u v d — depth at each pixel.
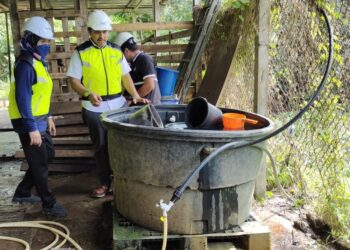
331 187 3.00
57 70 4.82
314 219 2.96
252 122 2.70
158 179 2.39
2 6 9.01
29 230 2.97
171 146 2.32
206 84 4.93
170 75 4.48
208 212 2.44
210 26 4.98
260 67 3.34
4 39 15.51
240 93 4.30
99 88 3.38
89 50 3.33
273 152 3.68
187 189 2.37
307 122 3.23
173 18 13.49
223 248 2.51
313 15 2.99
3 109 10.02
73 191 3.84
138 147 2.42
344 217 2.81
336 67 2.86
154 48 5.49
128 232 2.49
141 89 3.71
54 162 4.50
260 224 2.60
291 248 2.63
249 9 3.86
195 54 5.11
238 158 2.41
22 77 2.81
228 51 4.49
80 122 4.69
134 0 9.34
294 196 3.43
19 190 3.50
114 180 2.78
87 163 4.53
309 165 3.27
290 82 3.37
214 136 2.26
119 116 3.04
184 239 2.43
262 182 3.40
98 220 3.14
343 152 2.96
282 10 3.35
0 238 2.80
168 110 3.37
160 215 2.46
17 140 6.45
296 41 3.24
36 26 2.88
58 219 3.16
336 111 2.92
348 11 2.73
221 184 2.39
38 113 3.04
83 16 4.77
